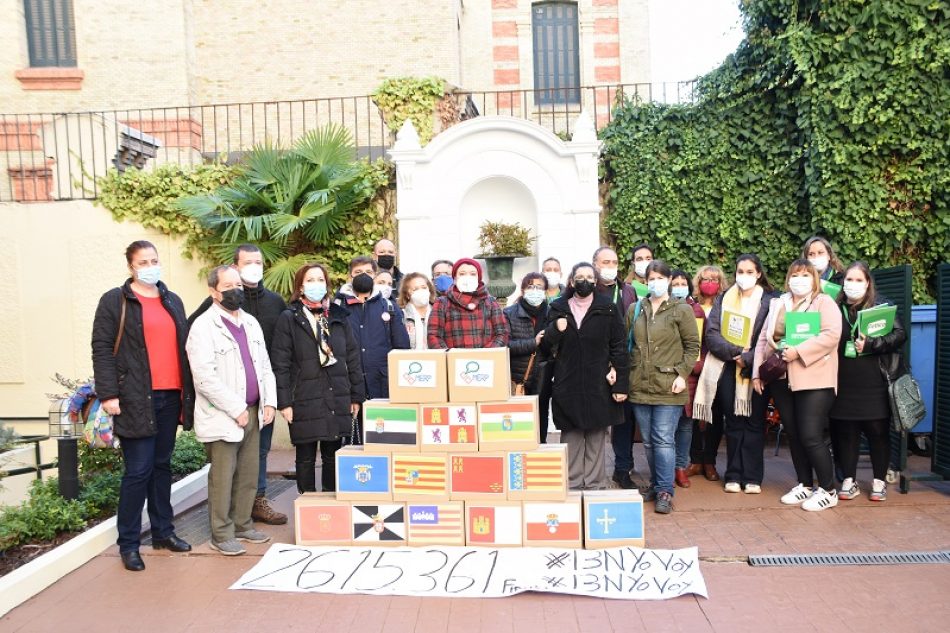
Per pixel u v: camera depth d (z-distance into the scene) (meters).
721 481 7.00
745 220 9.35
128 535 5.11
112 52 13.34
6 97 13.41
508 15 17.12
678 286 6.48
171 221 10.02
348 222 10.02
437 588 4.66
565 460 5.16
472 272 6.00
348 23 13.76
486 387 5.21
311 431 5.89
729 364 6.56
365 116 13.67
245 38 13.80
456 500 5.25
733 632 4.04
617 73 17.14
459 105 11.73
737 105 9.32
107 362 4.97
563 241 9.38
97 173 10.55
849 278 6.08
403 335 6.48
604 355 6.04
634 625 4.16
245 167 10.10
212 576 4.98
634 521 5.13
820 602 4.37
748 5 9.01
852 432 6.22
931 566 4.83
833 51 8.30
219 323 5.29
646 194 9.60
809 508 5.95
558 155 9.33
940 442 6.42
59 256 10.16
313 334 5.91
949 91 8.04
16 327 10.20
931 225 8.30
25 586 4.64
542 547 5.17
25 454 8.52
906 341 6.28
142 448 5.11
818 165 8.47
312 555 5.19
